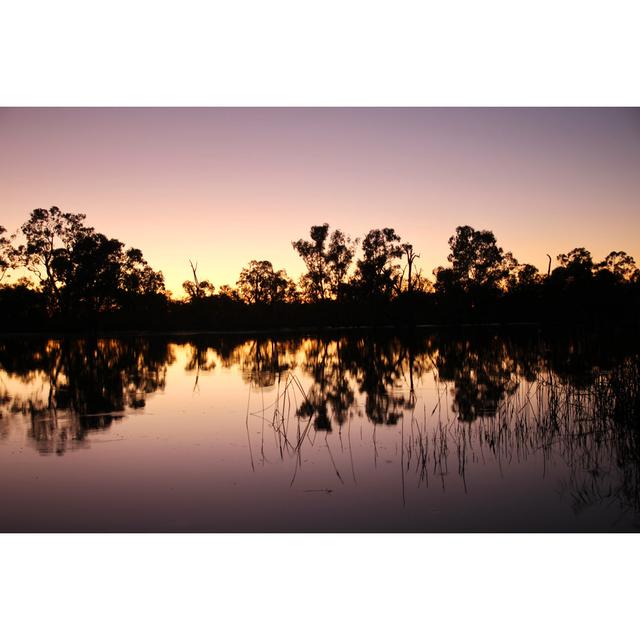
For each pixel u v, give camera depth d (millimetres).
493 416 10156
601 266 53094
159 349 29875
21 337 43719
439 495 6184
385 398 12414
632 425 8812
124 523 5469
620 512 5613
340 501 6031
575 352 21391
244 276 64312
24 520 5566
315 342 34531
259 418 10375
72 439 8836
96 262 50375
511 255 60375
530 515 5586
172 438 8836
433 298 61062
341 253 57969
